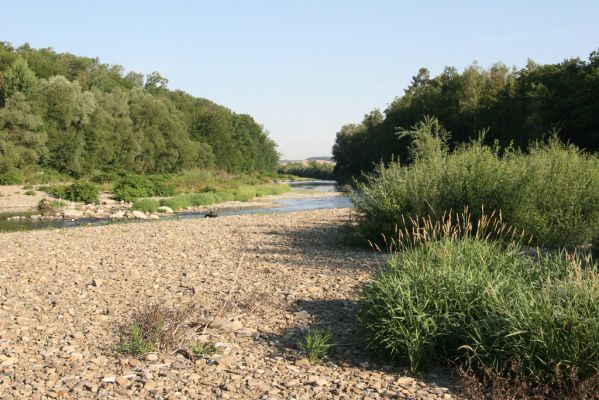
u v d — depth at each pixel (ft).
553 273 20.30
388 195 41.50
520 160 42.27
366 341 18.58
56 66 241.14
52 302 25.18
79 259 37.35
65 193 114.52
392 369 16.96
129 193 121.29
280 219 66.90
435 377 16.28
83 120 186.80
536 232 36.24
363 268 32.35
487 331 16.28
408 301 17.51
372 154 257.34
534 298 16.55
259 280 29.96
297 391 15.23
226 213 95.50
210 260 36.86
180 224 63.10
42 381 15.80
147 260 36.86
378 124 272.72
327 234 49.98
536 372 14.84
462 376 15.69
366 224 41.45
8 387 15.38
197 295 26.48
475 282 18.21
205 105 374.22
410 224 36.76
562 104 130.31
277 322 22.00
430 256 21.66
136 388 15.39
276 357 18.04
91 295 26.63
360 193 44.98
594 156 48.57
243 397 14.87
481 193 36.88
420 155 45.96
